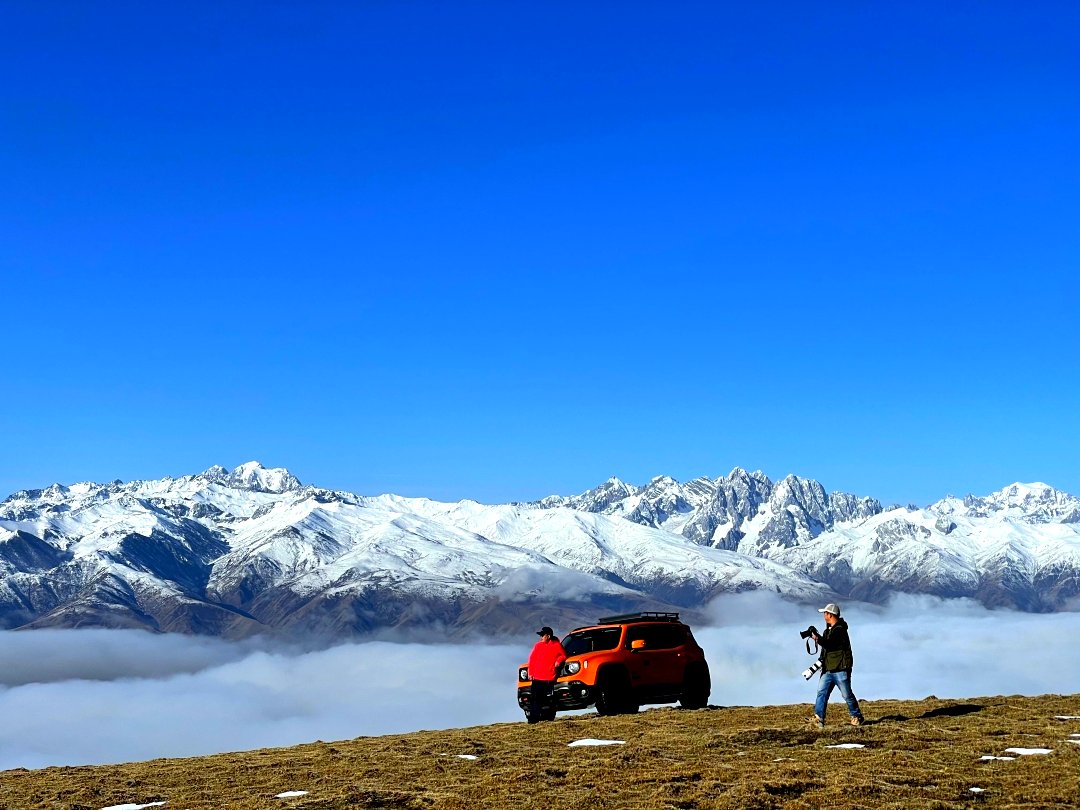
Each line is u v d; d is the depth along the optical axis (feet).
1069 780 76.89
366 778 91.81
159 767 109.81
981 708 115.65
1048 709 113.50
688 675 133.69
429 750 105.40
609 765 89.92
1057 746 89.97
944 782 78.02
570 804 76.18
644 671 129.39
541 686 127.44
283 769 100.27
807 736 99.19
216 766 106.22
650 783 82.12
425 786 86.48
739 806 72.90
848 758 88.17
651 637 133.28
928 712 114.11
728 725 110.42
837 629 104.68
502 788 82.84
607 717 122.31
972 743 93.15
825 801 73.41
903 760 86.17
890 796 74.18
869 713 116.98
